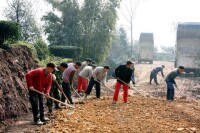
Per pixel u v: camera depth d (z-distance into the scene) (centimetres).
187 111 1100
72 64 1174
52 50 2419
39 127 844
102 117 941
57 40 3147
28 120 948
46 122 893
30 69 1347
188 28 2750
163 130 806
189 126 858
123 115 979
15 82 1127
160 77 2753
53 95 1078
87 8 3108
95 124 852
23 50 1395
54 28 3152
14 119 954
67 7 3127
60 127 815
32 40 2573
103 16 3136
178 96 1708
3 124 884
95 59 3123
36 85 873
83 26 3134
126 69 1197
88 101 1255
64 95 1075
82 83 1517
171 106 1180
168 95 1427
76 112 1004
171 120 932
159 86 2155
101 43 3130
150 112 1037
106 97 1407
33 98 874
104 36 3122
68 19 3128
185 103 1309
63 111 1020
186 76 2838
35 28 2608
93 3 3109
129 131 791
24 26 2536
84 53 3078
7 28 1289
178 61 2781
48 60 1841
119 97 1434
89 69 1325
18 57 1291
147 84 2272
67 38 3081
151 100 1316
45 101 1211
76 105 1145
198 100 1571
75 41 3095
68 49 2444
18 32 1348
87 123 857
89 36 3116
